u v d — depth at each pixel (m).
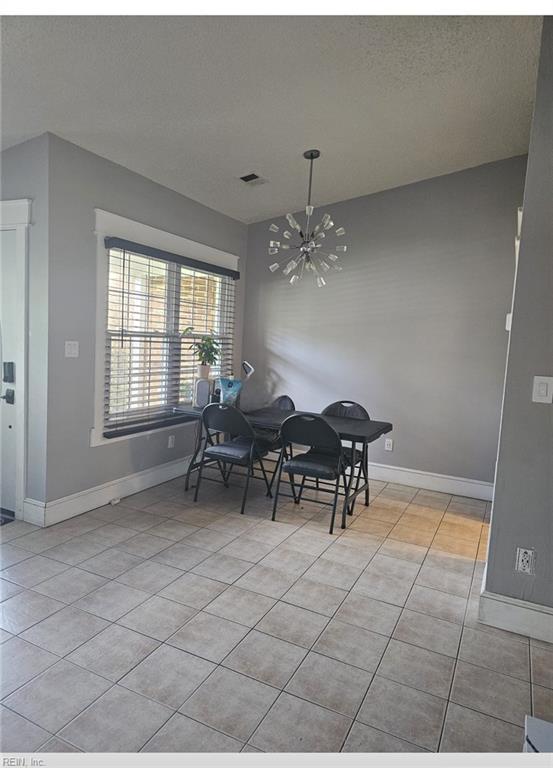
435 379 4.27
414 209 4.26
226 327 4.87
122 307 3.60
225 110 2.91
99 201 3.33
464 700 1.83
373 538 3.25
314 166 3.77
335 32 2.29
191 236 4.25
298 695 1.82
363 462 3.81
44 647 2.02
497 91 2.87
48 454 3.12
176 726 1.65
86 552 2.85
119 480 3.71
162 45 2.28
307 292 4.79
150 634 2.13
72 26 2.12
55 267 3.05
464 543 3.21
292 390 4.92
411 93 2.85
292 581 2.64
